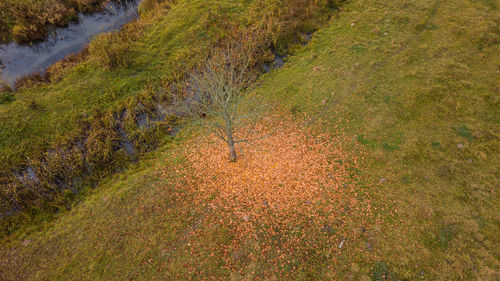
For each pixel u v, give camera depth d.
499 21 30.97
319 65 31.44
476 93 25.44
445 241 17.92
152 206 21.25
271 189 21.62
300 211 20.27
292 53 33.84
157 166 24.09
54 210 22.11
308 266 17.70
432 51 29.86
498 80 25.92
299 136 25.19
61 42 36.34
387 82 28.08
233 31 35.03
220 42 34.88
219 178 22.66
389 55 30.61
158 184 22.66
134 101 29.33
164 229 19.92
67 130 26.86
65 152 25.17
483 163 21.23
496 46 28.73
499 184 19.98
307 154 23.75
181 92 29.89
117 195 22.11
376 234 18.64
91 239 19.81
